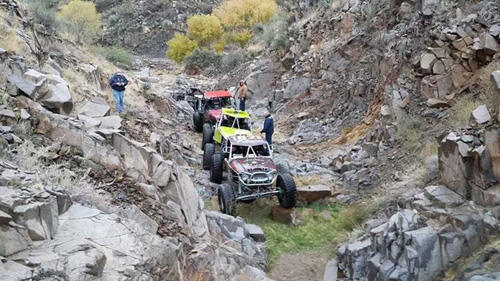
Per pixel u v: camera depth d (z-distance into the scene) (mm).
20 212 4168
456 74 10672
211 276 5508
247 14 38750
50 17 18547
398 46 14125
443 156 6785
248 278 5750
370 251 6613
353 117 15477
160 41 52844
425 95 11148
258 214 9719
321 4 24609
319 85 19281
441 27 11969
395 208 7645
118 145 7199
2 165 5191
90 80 13789
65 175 5758
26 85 7297
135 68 34250
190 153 13328
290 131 18000
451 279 5480
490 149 6020
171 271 4996
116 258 4500
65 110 7641
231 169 10117
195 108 19828
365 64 16938
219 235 7305
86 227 4820
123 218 5230
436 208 6344
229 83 29547
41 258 3914
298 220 9117
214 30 39500
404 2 15578
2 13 12195
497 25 10258
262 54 29391
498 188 5945
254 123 19844
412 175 8688
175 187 6812
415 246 5816
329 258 7695
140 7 58062
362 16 18938
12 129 6328
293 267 7469
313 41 22688
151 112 15914
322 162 12758
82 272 3812
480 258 5324
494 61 9758
